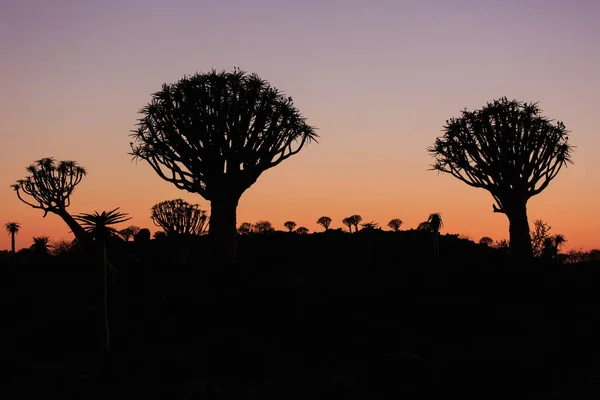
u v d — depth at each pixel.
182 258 33.16
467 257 37.56
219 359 18.02
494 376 15.58
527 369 16.03
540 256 34.53
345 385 15.40
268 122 31.25
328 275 29.81
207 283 27.73
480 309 23.50
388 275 29.50
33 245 43.12
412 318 22.94
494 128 32.47
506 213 32.91
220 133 30.53
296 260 36.56
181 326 22.70
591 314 22.50
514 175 32.34
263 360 18.02
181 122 30.56
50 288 28.62
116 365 17.80
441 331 21.45
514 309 23.42
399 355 16.09
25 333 22.16
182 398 14.70
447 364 16.83
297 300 25.20
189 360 18.23
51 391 15.18
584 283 26.12
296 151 32.25
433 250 42.81
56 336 21.78
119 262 31.64
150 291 26.98
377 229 53.03
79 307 25.30
